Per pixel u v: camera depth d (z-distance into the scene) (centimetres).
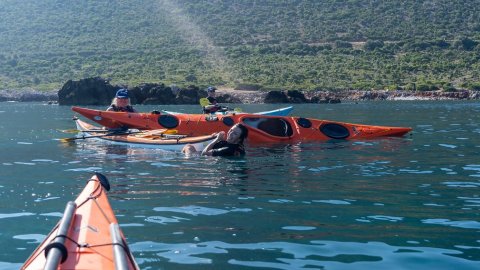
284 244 581
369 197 791
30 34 10769
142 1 12506
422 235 611
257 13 12231
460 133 1711
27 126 2031
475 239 596
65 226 461
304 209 722
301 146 1350
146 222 661
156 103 4462
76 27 11106
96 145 1369
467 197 790
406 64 8606
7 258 542
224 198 782
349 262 531
